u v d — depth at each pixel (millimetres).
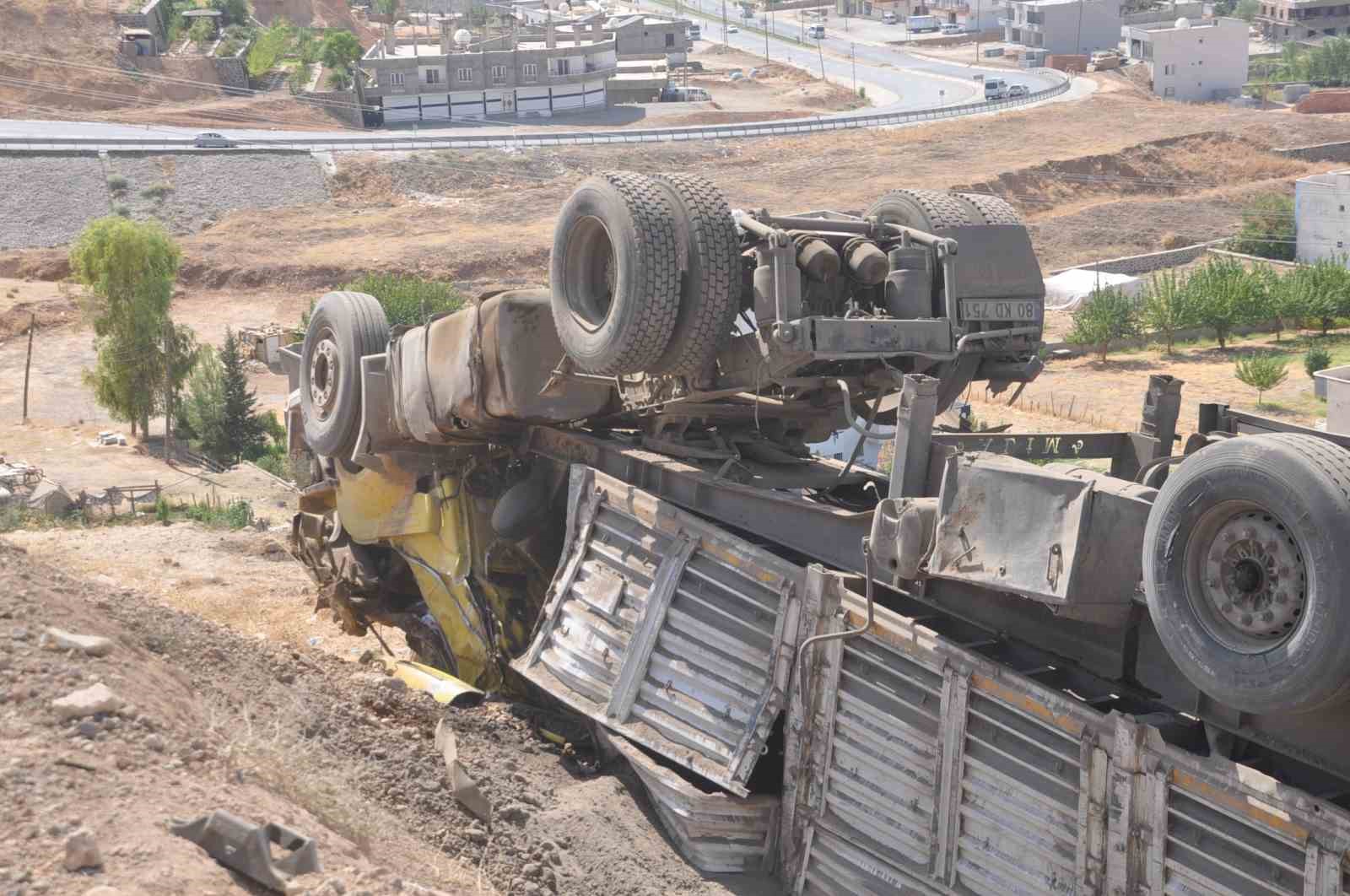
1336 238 73188
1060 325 64688
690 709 9188
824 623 8570
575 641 10047
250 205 83812
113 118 100750
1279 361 54781
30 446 50219
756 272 9312
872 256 9414
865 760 8320
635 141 98438
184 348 53125
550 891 7559
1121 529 6703
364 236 79625
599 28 129250
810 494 10695
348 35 121062
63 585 7445
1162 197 92438
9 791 4910
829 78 148875
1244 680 5992
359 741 7887
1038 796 7340
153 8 120250
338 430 12516
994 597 7910
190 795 5363
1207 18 155750
